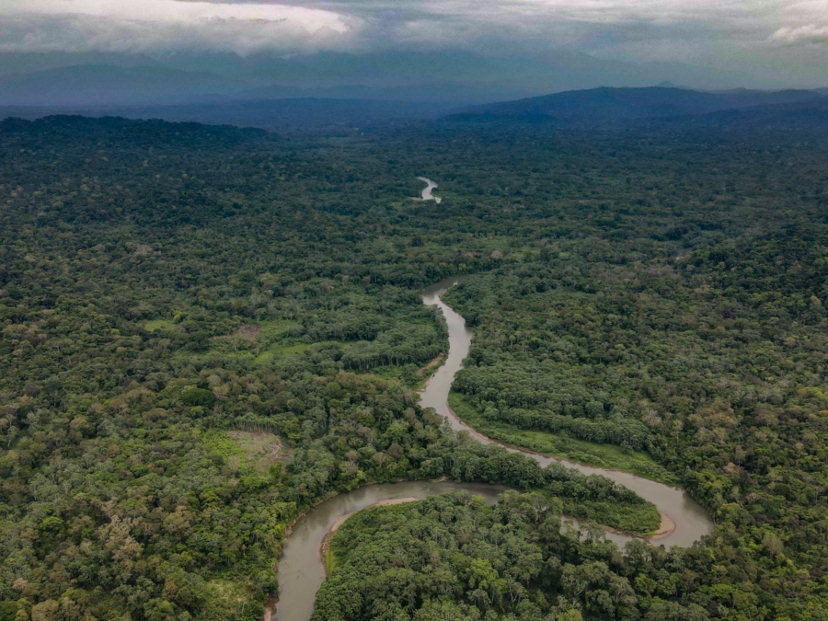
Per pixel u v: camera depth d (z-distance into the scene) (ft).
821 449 505.25
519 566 396.98
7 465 477.77
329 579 397.80
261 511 458.50
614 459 543.80
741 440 538.88
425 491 512.22
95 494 453.58
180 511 438.40
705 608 367.86
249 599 393.50
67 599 359.25
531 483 504.84
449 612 362.74
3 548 398.01
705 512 483.51
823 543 414.21
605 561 405.59
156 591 383.04
